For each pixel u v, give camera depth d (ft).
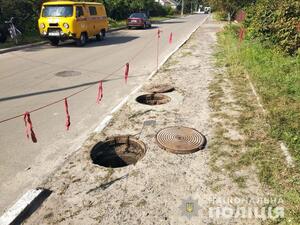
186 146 14.78
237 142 15.24
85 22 48.85
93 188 11.98
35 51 43.68
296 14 32.17
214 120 17.95
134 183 12.21
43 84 26.40
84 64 34.76
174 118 18.44
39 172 13.37
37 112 19.93
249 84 24.39
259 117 17.83
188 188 11.90
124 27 83.87
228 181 12.27
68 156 14.48
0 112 19.94
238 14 75.46
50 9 46.32
